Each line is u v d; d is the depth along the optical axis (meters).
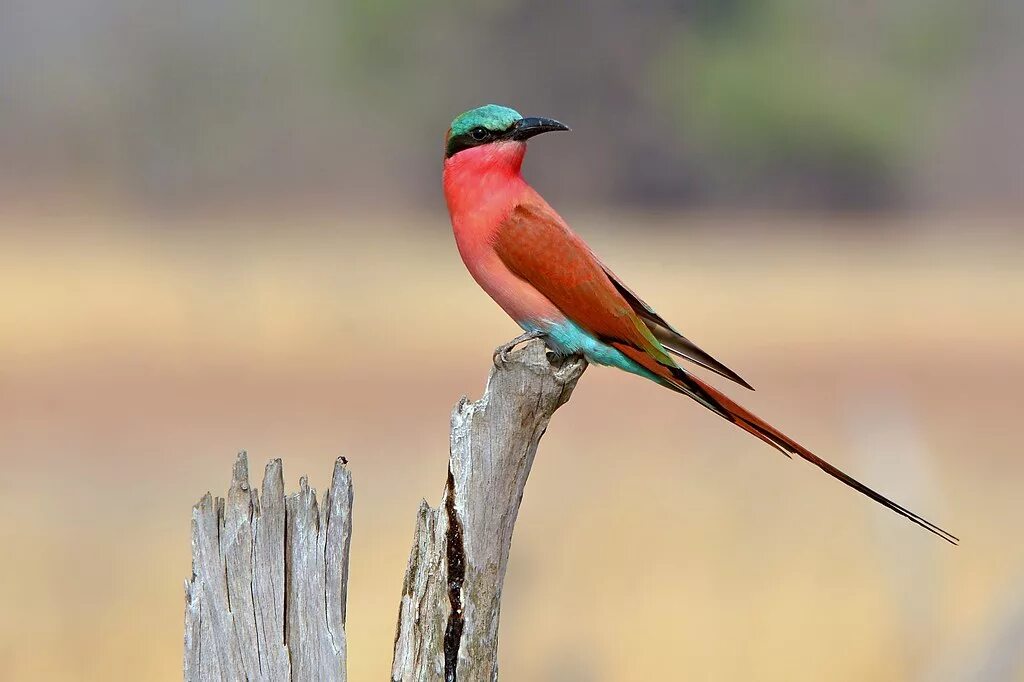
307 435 16.31
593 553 10.49
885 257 36.94
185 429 16.80
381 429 16.73
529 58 37.59
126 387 19.58
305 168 39.38
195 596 4.38
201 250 33.66
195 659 4.37
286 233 36.84
